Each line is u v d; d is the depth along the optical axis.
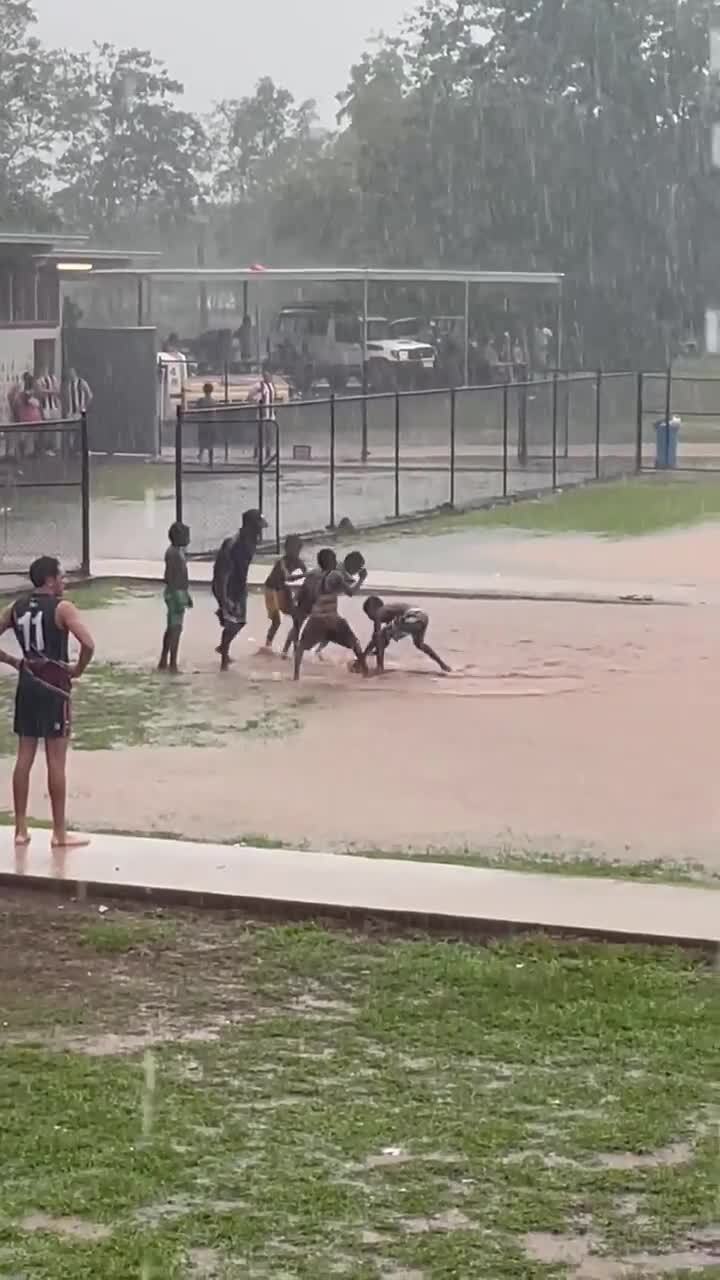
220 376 109.88
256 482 86.19
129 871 24.27
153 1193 14.90
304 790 30.41
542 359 137.88
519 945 21.42
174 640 41.84
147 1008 19.58
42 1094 17.03
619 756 32.94
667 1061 17.83
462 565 58.97
